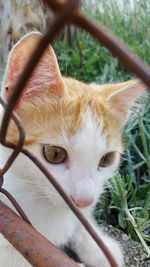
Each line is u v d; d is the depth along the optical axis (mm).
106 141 284
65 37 537
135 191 367
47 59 271
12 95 150
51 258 184
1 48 446
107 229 350
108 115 291
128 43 480
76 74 471
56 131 272
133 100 305
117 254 311
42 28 454
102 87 312
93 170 278
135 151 397
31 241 189
